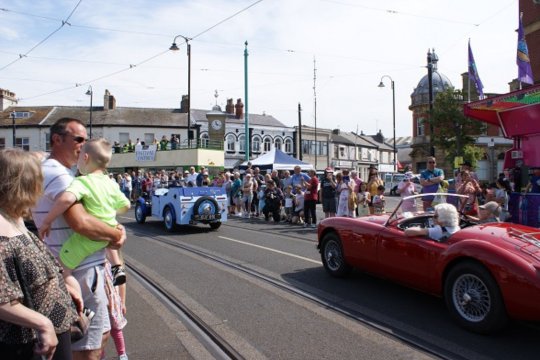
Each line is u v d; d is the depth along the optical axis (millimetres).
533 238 4871
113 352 4285
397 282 5969
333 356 4164
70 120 3152
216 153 32406
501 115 9805
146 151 33250
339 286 6598
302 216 14961
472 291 4750
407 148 69062
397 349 4312
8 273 2059
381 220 6625
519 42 11109
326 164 61062
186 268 7918
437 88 50594
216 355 4242
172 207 12812
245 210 17578
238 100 50906
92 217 2898
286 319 5195
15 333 2096
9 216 2221
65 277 2732
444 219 5477
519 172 9391
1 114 47688
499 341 4500
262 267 7902
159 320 5230
